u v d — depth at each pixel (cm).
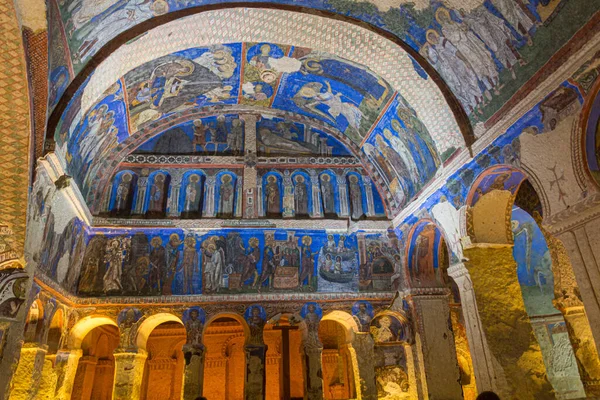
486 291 898
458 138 947
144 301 1143
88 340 1705
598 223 638
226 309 1160
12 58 658
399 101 1068
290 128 1386
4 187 723
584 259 655
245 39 1015
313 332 1168
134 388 1079
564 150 694
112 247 1182
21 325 736
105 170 1232
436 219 1062
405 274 1234
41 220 814
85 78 827
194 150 1314
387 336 1212
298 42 1033
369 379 1154
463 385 1458
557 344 1345
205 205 1255
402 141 1162
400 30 938
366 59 1030
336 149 1386
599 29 621
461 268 941
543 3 690
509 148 816
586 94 655
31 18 634
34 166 745
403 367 1191
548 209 721
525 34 740
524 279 1423
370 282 1237
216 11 917
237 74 1173
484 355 859
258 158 1332
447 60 910
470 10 805
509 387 819
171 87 1162
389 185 1314
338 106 1264
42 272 895
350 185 1348
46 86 716
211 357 1794
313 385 1129
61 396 1052
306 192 1315
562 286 1038
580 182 664
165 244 1201
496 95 837
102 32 814
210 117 1356
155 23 877
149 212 1227
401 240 1273
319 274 1225
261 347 1134
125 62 929
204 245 1212
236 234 1234
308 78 1185
